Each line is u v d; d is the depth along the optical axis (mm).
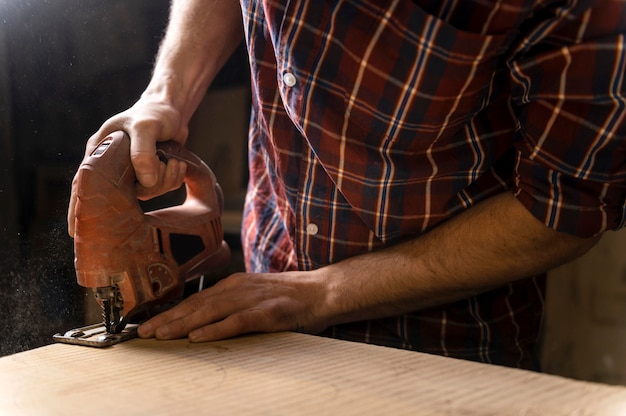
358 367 774
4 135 1101
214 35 1267
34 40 1118
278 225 1308
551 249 999
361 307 1096
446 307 1193
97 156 932
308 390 697
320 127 1026
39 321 1107
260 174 1363
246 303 1009
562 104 887
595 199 929
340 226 1133
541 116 909
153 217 1015
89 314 1162
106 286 925
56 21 1147
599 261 1779
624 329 1764
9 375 757
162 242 1006
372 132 1011
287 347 885
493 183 1069
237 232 1664
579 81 854
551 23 849
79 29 1191
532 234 978
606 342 1795
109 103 1271
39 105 1139
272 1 1026
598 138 880
